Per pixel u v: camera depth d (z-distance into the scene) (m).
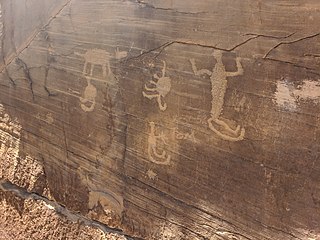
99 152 2.26
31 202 2.64
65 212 2.47
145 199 2.11
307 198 1.65
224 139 1.83
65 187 2.45
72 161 2.39
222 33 1.79
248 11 1.72
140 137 2.09
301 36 1.62
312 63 1.60
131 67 2.08
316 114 1.61
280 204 1.72
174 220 2.02
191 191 1.95
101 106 2.22
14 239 2.76
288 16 1.64
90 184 2.33
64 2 2.32
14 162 2.70
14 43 2.60
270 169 1.73
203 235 1.94
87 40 2.24
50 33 2.40
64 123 2.40
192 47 1.88
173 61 1.94
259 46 1.71
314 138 1.62
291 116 1.66
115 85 2.15
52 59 2.41
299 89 1.64
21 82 2.58
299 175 1.66
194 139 1.92
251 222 1.80
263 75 1.71
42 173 2.55
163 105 1.99
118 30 2.11
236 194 1.83
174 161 1.99
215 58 1.82
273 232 1.75
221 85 1.81
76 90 2.31
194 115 1.90
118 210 2.22
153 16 1.99
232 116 1.80
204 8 1.83
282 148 1.69
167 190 2.03
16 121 2.65
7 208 2.80
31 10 2.49
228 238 1.87
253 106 1.75
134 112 2.10
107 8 2.14
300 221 1.68
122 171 2.18
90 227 2.35
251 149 1.76
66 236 2.46
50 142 2.48
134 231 2.17
